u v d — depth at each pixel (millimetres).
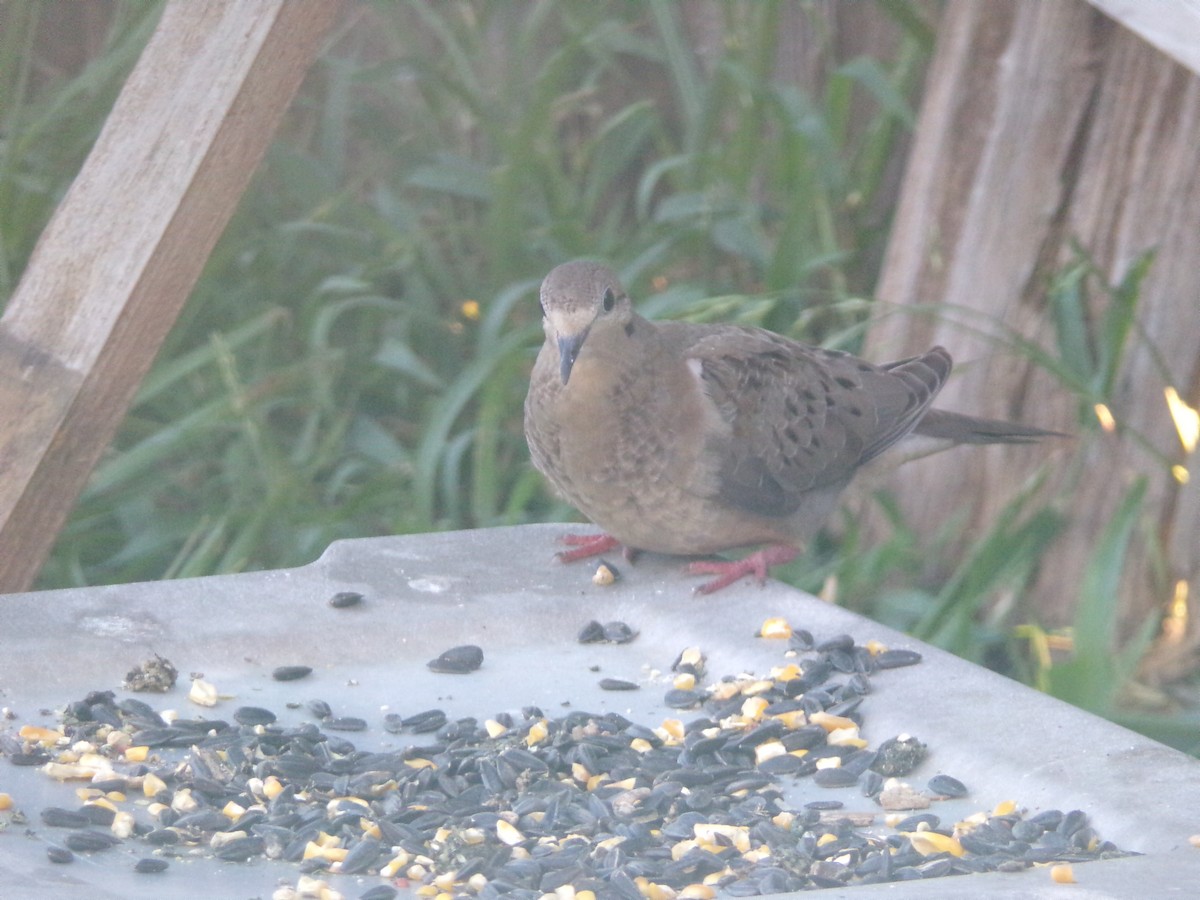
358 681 7566
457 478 12391
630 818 6367
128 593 7879
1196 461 10750
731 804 6508
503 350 11469
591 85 14461
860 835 6160
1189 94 10641
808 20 14297
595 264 8539
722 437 8773
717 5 14625
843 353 10016
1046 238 11242
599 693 7555
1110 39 10859
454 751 6809
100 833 6020
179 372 11617
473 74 14750
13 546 8555
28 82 14211
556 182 13891
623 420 8547
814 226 13297
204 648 7582
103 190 8695
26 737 6742
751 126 13352
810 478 9344
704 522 8852
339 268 13992
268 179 14359
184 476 12672
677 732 7098
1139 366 10953
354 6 14844
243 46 8594
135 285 8539
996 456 11461
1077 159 11102
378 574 8328
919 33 12859
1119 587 11039
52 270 8680
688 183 13945
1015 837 5996
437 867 5906
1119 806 6094
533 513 12570
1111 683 9438
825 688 7328
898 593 10953
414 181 13430
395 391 13484
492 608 8156
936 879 5328
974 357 11492
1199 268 10781
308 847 6012
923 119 11922
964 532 11617
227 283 13594
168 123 8664
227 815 6242
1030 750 6609
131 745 6758
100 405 8617
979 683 7227
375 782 6547
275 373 12078
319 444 12797
